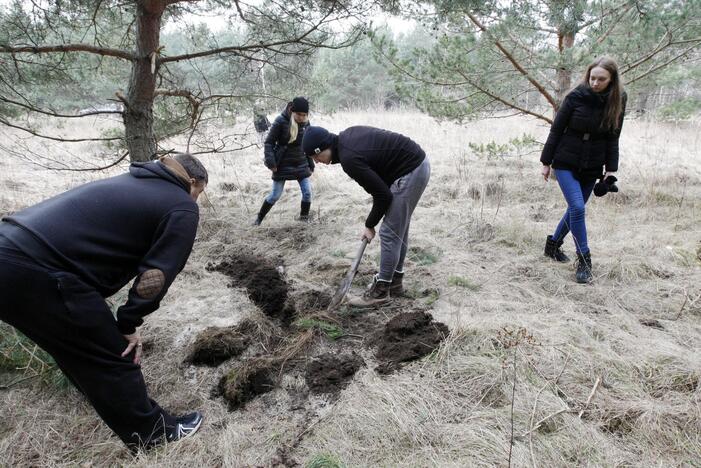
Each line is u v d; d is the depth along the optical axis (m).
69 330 1.75
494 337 2.73
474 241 4.53
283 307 3.31
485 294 3.41
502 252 4.21
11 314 1.69
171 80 4.62
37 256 1.65
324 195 6.15
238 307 3.21
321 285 3.65
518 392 2.34
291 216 5.45
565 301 3.28
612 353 2.62
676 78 6.65
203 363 2.71
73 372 1.87
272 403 2.43
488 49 5.24
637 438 2.09
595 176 3.61
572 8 4.46
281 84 5.02
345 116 11.98
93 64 5.04
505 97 5.87
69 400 2.43
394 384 2.45
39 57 4.32
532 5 4.79
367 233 3.05
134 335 1.99
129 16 4.87
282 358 2.70
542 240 4.43
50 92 4.91
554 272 3.74
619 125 3.38
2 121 3.95
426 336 2.80
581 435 2.07
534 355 2.60
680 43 4.87
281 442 2.17
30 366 2.60
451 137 9.55
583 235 3.56
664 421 2.15
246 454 2.10
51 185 6.48
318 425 2.25
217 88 4.78
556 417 2.19
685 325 2.94
